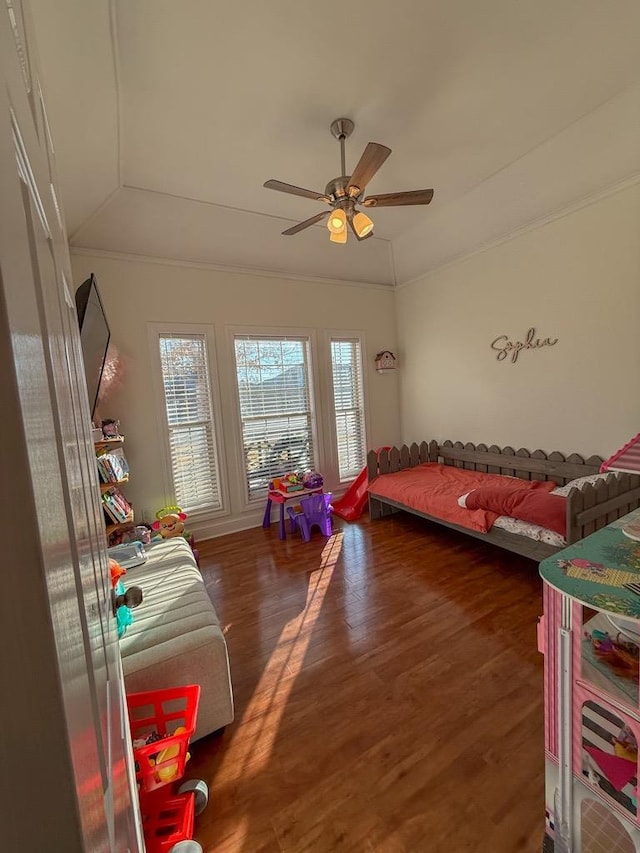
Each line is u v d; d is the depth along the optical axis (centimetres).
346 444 454
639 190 258
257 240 357
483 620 216
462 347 402
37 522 21
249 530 381
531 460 340
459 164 278
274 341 400
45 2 132
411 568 284
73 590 32
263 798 128
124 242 313
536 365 335
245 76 189
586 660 98
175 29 161
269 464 401
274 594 257
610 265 279
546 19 170
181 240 330
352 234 386
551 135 250
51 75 159
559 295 312
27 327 25
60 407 38
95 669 41
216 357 365
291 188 212
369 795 127
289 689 174
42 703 22
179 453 353
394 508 408
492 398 377
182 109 208
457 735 146
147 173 264
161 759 116
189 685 136
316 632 214
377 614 228
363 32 169
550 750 100
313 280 418
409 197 214
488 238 355
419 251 409
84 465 62
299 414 418
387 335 475
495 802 122
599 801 91
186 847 107
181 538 271
